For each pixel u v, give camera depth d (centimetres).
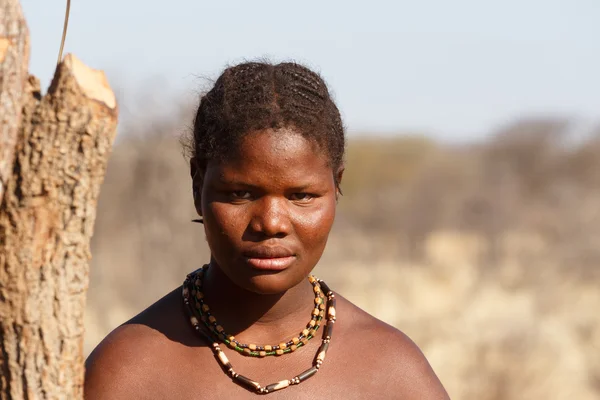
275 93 486
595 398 1761
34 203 414
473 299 2659
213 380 505
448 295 2775
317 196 486
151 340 520
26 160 412
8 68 399
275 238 478
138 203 2212
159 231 2181
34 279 417
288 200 480
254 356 513
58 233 418
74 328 423
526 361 1797
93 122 413
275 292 487
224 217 481
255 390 502
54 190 415
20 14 405
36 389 418
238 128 473
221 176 478
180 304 532
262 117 473
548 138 4231
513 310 2430
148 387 506
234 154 474
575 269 2962
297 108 481
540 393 1753
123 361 514
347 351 523
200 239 2211
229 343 514
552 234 3572
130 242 2181
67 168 414
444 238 3888
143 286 2134
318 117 486
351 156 5219
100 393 507
